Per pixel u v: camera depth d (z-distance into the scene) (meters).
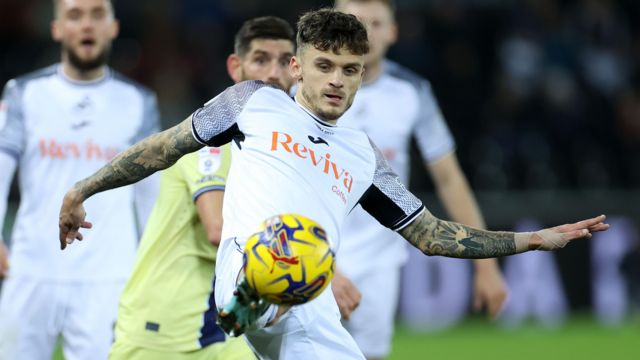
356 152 16.89
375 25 26.47
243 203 16.02
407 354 38.75
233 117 16.56
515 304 46.19
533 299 46.47
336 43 15.77
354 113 27.05
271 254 13.89
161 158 16.64
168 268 19.91
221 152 19.78
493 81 57.22
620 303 47.66
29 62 55.78
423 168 49.22
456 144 53.38
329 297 17.25
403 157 27.50
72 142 24.73
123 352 19.86
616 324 47.25
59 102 24.80
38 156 24.67
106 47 25.11
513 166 51.84
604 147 54.97
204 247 20.00
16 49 56.47
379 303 26.83
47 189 24.55
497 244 16.97
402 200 17.09
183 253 19.94
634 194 48.16
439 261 44.94
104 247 24.11
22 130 24.72
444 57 55.56
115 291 24.12
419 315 44.81
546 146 53.44
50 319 24.30
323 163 16.38
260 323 15.68
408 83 27.42
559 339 43.09
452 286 45.12
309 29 15.98
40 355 24.38
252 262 13.99
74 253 24.06
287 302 14.13
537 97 55.22
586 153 54.09
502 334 44.22
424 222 17.14
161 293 19.81
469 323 45.62
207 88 55.59
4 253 24.20
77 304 24.12
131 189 24.42
